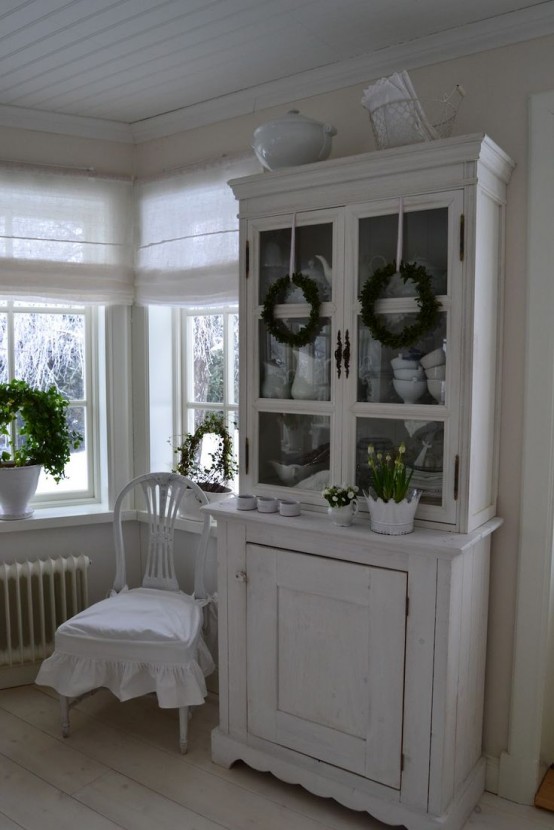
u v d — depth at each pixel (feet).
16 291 9.53
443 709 6.29
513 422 7.13
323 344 7.16
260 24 6.99
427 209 6.38
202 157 9.45
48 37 7.31
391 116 6.51
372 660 6.64
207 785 7.45
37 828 6.74
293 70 8.13
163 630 7.72
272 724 7.39
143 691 7.68
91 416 10.77
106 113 9.59
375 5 6.57
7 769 7.70
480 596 7.01
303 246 7.20
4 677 9.51
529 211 6.82
